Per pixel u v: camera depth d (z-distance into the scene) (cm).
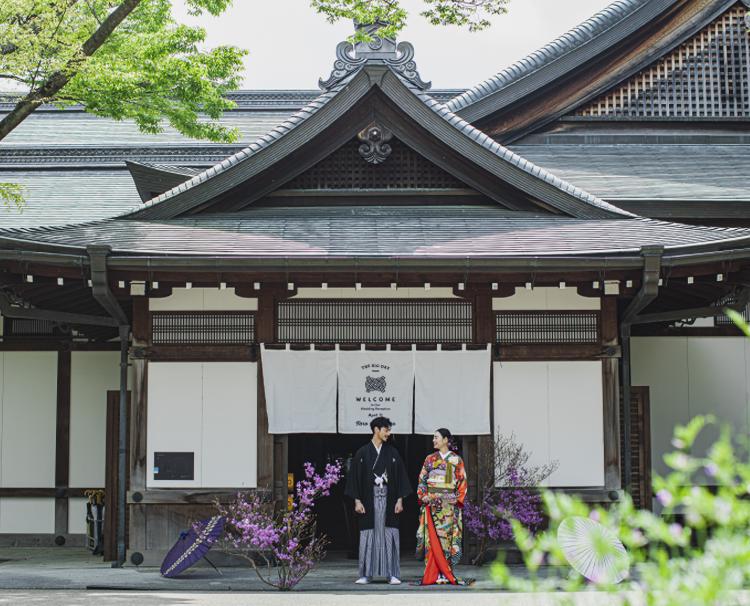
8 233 1084
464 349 1138
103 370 1509
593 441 1134
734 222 1449
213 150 1970
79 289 1200
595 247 1103
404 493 1001
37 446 1496
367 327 1145
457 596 885
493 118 1642
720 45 1672
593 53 1641
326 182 1295
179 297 1144
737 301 1141
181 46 1272
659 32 1669
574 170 1552
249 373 1138
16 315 1130
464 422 1129
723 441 294
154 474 1125
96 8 1188
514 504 1100
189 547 1018
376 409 1130
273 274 1086
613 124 1661
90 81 1154
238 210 1284
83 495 1488
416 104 1257
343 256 1059
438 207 1294
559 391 1140
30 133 2094
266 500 1113
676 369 1434
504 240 1141
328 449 1662
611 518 329
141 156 1945
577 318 1147
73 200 1755
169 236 1155
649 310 1382
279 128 1264
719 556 275
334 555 1322
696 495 282
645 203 1418
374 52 1290
